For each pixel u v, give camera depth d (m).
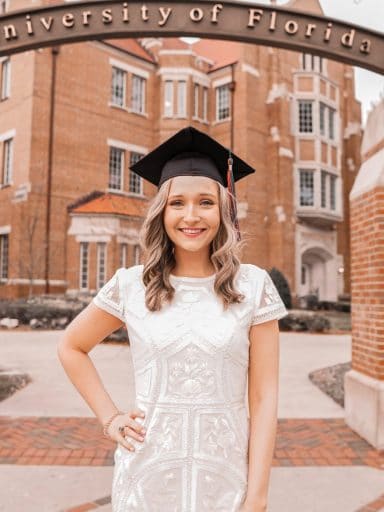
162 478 1.41
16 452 4.35
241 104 23.98
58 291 19.38
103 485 3.65
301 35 4.67
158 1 4.57
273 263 24.09
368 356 4.81
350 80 30.28
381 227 4.59
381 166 4.69
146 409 1.46
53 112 19.72
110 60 22.06
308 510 3.25
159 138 23.64
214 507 1.40
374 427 4.52
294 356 10.30
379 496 3.46
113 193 21.81
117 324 1.66
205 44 26.91
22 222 18.69
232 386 1.47
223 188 1.67
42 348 10.77
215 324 1.48
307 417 5.62
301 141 25.95
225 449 1.43
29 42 4.67
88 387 1.61
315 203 25.58
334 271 28.06
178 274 1.63
